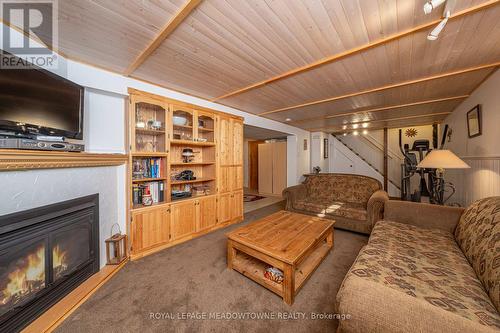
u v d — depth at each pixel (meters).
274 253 1.58
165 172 2.57
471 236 1.44
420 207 2.13
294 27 1.44
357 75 2.23
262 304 1.51
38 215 1.35
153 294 1.61
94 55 1.81
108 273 1.85
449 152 2.13
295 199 3.67
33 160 1.25
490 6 1.21
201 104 3.06
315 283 1.76
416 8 1.25
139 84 2.36
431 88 2.63
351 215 2.99
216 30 1.47
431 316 0.70
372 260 1.36
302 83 2.46
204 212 2.96
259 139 7.23
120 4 1.22
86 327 1.29
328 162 7.23
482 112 2.45
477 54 1.79
